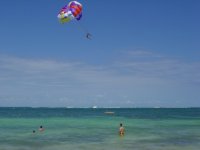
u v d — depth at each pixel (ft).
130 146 97.81
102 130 153.38
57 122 218.18
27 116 330.54
